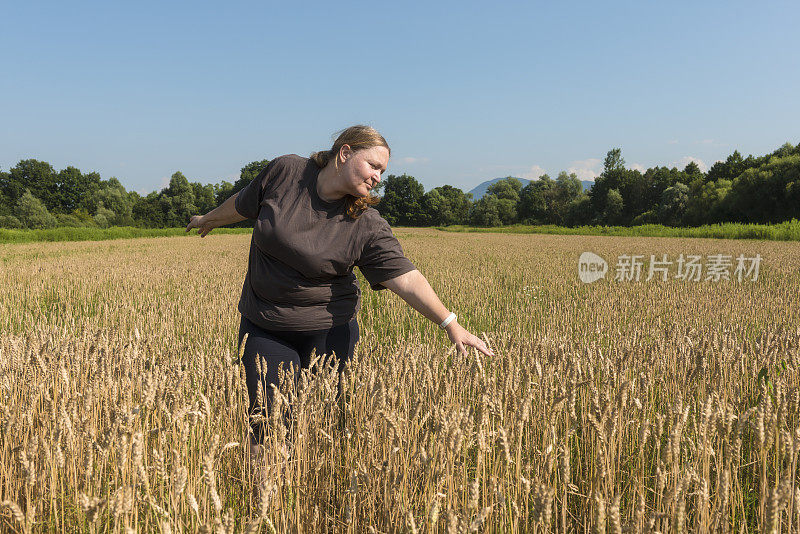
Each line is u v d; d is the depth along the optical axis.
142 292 9.59
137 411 1.92
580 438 2.75
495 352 3.65
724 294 8.73
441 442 1.88
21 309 7.79
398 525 1.89
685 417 1.96
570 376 2.83
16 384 2.64
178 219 120.69
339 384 2.82
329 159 2.47
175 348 4.34
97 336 3.63
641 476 2.14
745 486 2.42
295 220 2.47
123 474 1.77
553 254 20.56
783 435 1.85
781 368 3.10
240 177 133.12
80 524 1.92
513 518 1.88
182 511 1.93
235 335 6.04
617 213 98.19
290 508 1.93
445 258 18.36
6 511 1.85
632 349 3.64
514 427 2.08
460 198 136.25
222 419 2.63
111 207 114.75
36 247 30.42
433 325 6.39
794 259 16.58
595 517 1.70
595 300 8.07
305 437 2.23
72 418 2.13
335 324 2.79
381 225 2.60
